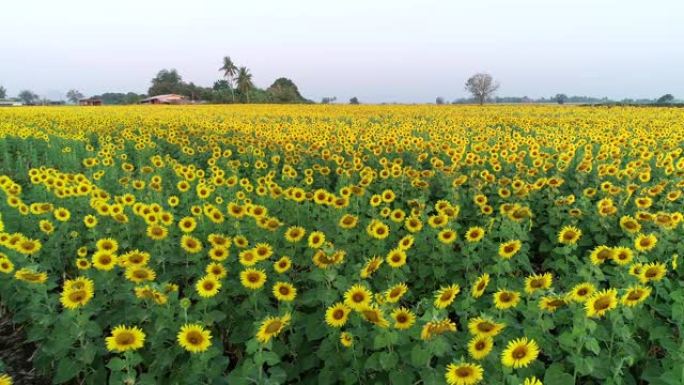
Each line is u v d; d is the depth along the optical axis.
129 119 35.03
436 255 6.70
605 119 32.88
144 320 5.03
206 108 58.94
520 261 6.56
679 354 3.93
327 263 5.03
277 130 23.97
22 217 8.28
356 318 4.41
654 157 14.95
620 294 4.49
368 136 21.02
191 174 11.51
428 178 12.09
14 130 24.36
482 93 104.88
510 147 16.77
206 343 4.12
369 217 9.12
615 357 4.30
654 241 5.67
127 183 11.31
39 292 5.12
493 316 4.39
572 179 12.96
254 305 5.47
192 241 6.37
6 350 6.04
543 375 4.10
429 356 3.69
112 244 6.43
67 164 15.91
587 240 8.30
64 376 4.60
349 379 4.34
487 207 8.76
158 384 4.60
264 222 7.05
